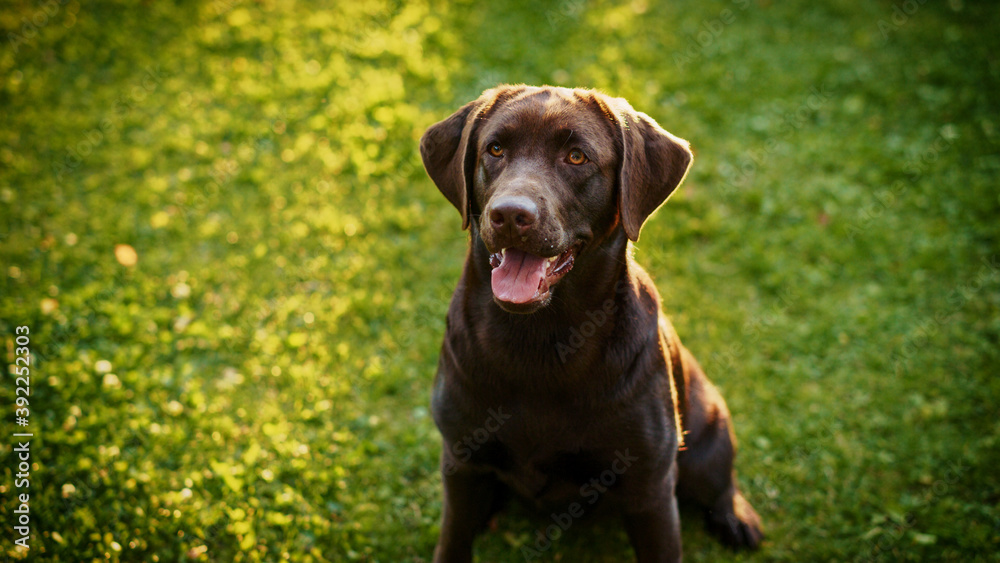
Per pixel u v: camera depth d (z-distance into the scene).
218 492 3.59
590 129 2.45
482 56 7.11
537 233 2.26
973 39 7.48
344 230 5.27
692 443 3.21
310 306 4.73
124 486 3.53
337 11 7.88
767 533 3.54
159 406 4.03
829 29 7.74
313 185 5.70
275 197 5.59
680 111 6.46
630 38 7.48
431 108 6.52
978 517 3.56
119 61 7.04
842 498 3.69
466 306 2.68
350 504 3.62
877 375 4.36
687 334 4.61
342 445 3.93
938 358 4.42
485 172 2.52
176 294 4.77
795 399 4.22
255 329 4.57
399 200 5.59
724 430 3.33
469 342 2.65
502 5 7.89
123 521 3.41
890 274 5.00
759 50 7.38
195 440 3.85
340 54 7.20
